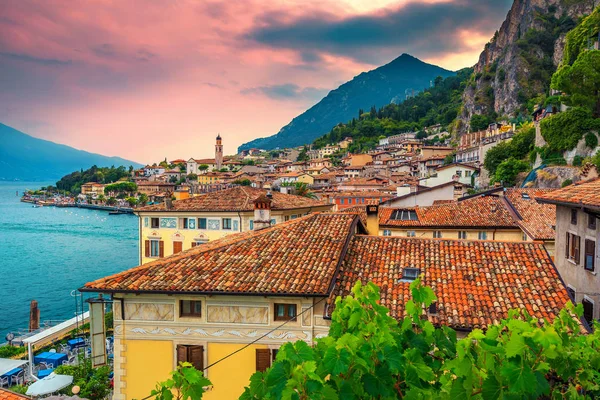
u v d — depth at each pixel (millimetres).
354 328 8078
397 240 24297
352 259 22828
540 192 46969
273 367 6914
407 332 8438
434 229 43438
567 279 26766
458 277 21047
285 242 23281
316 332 19391
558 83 77125
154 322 20375
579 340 8219
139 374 20406
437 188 62062
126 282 20391
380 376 6973
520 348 6242
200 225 49344
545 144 83000
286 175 195125
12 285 83625
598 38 87688
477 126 190000
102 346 19906
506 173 89875
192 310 20531
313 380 6441
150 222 50938
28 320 64750
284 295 19125
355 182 141000
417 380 7340
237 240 24656
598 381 7770
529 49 194625
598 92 75188
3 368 41719
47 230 160500
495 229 41906
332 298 19922
